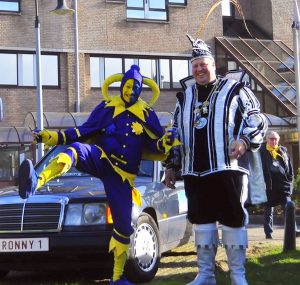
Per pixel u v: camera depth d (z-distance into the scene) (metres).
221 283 6.40
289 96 26.36
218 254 8.49
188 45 28.11
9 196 6.84
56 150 7.88
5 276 7.47
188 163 5.28
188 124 5.30
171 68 27.81
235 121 5.18
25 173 4.65
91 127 5.44
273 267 7.40
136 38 27.28
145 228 6.82
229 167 5.09
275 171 10.17
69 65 26.03
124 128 5.40
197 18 28.36
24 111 25.41
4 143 23.06
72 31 26.12
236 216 5.19
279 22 30.50
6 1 25.33
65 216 6.51
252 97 5.30
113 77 5.77
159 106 27.17
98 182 7.36
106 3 26.86
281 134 26.25
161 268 7.68
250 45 28.98
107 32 26.81
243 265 5.34
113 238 5.48
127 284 5.51
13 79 25.31
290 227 8.63
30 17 25.61
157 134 5.48
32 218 6.54
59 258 6.54
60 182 7.43
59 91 25.88
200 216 5.34
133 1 27.34
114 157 5.34
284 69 27.78
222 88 5.28
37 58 18.14
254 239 11.03
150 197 7.12
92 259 6.55
